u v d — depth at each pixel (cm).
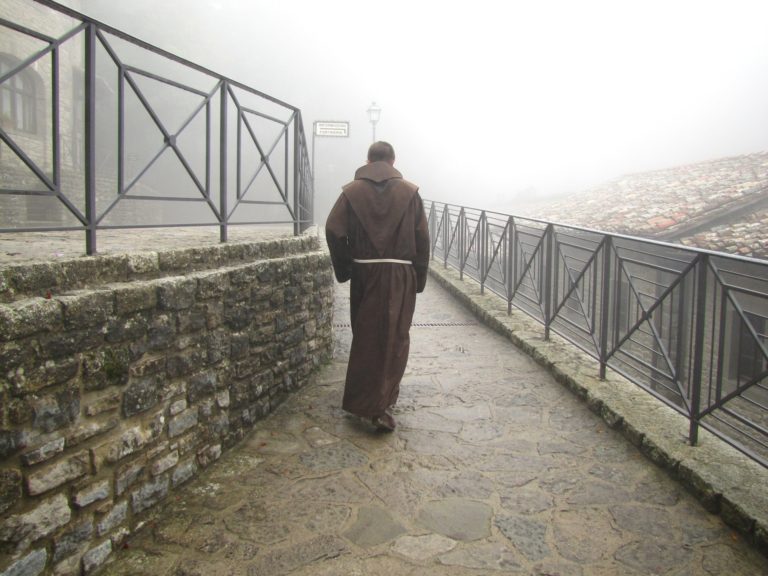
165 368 244
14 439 172
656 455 283
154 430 238
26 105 1462
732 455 270
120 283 225
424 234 333
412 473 279
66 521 193
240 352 309
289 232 494
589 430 329
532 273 530
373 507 248
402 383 414
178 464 257
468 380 419
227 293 292
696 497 252
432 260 997
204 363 274
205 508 246
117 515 217
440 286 826
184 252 267
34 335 178
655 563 210
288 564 209
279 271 352
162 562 211
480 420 346
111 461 213
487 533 229
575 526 234
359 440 317
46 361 182
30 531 179
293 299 377
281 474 277
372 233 323
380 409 317
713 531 229
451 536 227
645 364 339
